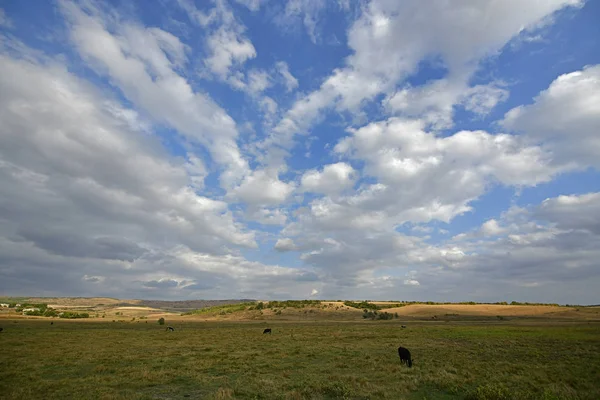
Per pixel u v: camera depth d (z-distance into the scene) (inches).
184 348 1411.2
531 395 588.1
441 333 2214.6
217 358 1110.4
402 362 979.3
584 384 693.3
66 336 1985.7
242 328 3142.2
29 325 3191.4
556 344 1460.4
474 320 4931.1
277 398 596.7
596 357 1073.5
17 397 608.7
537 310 6245.1
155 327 3314.5
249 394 627.2
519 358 1075.3
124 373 841.5
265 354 1219.9
